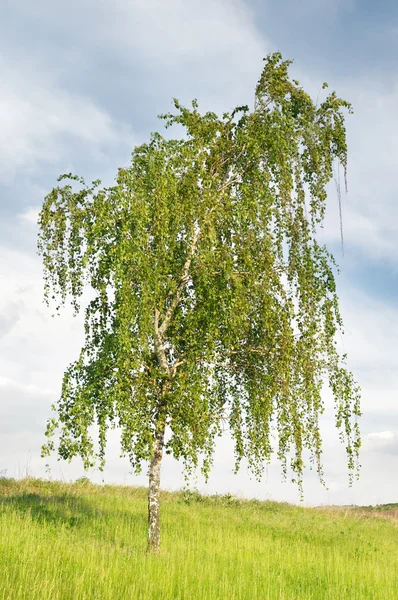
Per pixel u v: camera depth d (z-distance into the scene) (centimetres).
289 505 2444
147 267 1112
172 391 1201
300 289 1207
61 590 805
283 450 1216
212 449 1286
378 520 2320
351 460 1231
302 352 1202
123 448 1120
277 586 1030
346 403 1239
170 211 1152
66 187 1224
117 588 850
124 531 1391
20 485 1953
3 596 725
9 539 1043
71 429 1173
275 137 1238
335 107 1299
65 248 1239
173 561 1049
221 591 913
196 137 1252
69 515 1480
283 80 1287
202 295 1191
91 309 1295
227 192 1304
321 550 1502
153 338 1234
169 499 2136
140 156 1248
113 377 1176
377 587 1115
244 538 1495
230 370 1315
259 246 1209
